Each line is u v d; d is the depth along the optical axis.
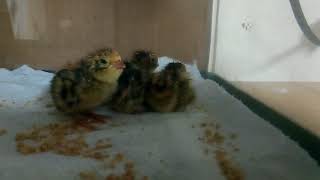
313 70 0.25
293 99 0.26
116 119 0.25
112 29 0.40
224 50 0.37
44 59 0.40
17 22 0.39
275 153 0.20
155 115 0.26
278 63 0.29
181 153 0.20
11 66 0.40
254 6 0.31
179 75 0.26
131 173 0.18
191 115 0.26
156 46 0.41
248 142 0.21
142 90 0.26
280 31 0.29
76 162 0.19
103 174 0.18
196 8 0.39
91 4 0.39
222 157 0.19
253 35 0.32
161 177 0.18
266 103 0.28
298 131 0.23
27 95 0.30
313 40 0.26
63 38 0.40
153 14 0.40
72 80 0.24
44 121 0.24
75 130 0.23
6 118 0.25
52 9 0.39
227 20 0.36
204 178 0.17
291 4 0.27
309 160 0.19
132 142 0.21
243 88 0.33
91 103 0.24
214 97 0.30
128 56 0.38
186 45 0.40
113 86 0.24
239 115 0.26
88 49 0.40
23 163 0.18
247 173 0.18
